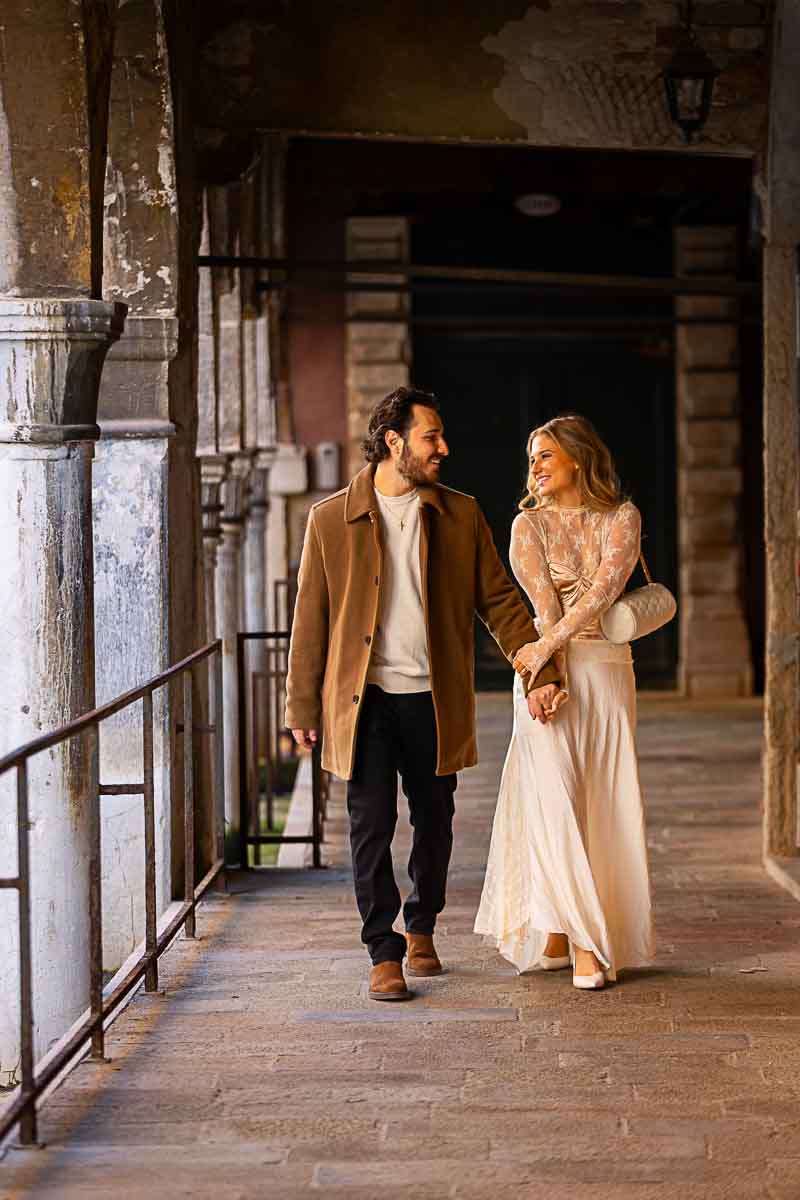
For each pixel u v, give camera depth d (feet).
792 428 24.67
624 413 54.70
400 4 25.25
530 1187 12.44
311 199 52.60
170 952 19.48
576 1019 16.61
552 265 54.13
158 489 22.52
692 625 52.95
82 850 18.33
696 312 53.06
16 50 17.26
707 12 25.35
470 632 17.71
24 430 17.48
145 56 22.11
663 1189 12.39
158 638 22.54
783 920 21.17
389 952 17.37
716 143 25.57
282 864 27.07
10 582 17.81
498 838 18.37
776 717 24.70
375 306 52.54
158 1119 13.89
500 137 25.54
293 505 53.42
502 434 54.70
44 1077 13.66
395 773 17.58
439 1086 14.65
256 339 45.14
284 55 25.18
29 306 17.25
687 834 28.14
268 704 40.09
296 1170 12.81
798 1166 12.79
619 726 18.01
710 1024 16.44
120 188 22.33
